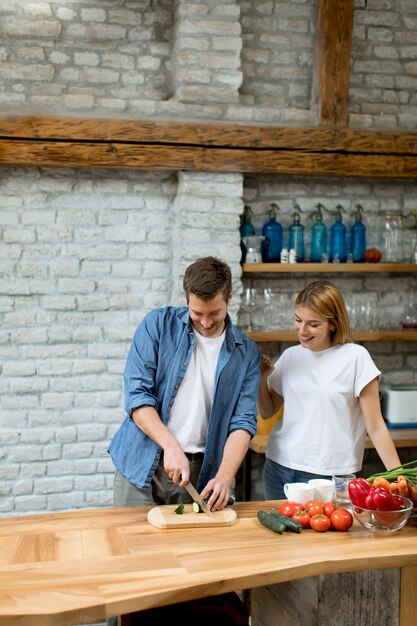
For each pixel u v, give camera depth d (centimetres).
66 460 471
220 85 461
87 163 446
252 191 492
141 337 301
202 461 306
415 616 242
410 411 494
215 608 266
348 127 485
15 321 462
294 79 491
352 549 239
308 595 236
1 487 463
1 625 192
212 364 302
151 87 471
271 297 480
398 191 514
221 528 260
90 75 462
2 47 450
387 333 488
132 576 216
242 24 482
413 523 266
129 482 304
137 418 290
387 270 491
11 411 464
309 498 276
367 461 517
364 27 499
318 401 315
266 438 462
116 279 474
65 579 214
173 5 469
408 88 507
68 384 470
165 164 454
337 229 493
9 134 436
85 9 461
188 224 461
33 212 460
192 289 277
